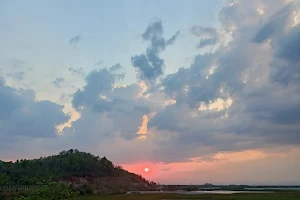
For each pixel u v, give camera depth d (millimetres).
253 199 90500
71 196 33969
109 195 122875
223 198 96375
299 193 126625
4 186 102500
